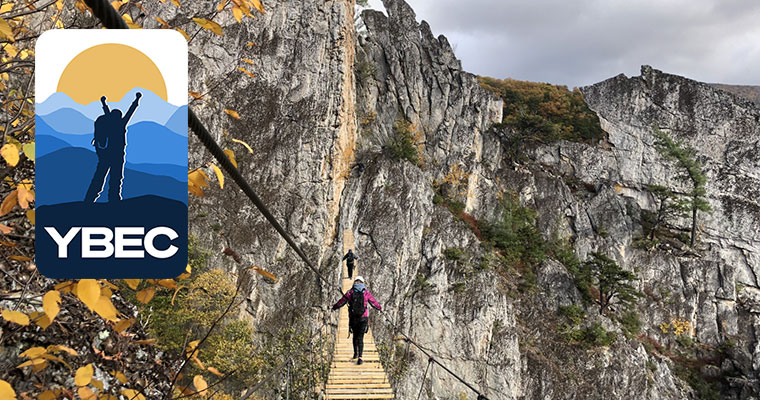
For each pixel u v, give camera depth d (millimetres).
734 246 68938
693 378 52344
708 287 61156
